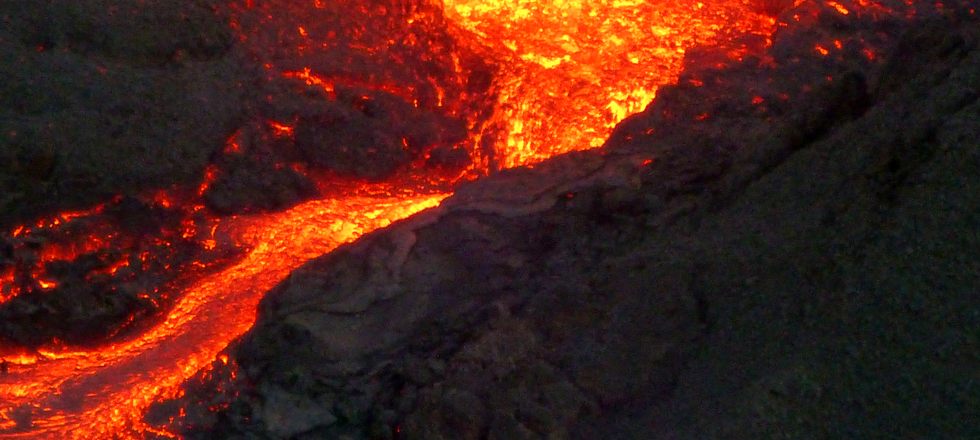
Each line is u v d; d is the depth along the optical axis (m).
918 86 3.77
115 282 5.75
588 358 3.50
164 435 4.08
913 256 3.12
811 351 3.04
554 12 7.94
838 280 3.20
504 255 4.30
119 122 6.09
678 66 7.51
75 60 6.17
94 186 5.90
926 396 2.82
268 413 3.95
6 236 5.65
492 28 7.85
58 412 4.72
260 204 6.29
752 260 3.48
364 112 6.84
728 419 2.95
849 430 2.84
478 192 4.56
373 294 4.22
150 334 5.53
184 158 6.18
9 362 5.45
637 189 4.41
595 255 4.16
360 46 7.03
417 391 3.81
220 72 6.52
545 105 7.33
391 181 6.75
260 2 6.86
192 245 6.01
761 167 4.11
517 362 3.62
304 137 6.58
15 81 5.95
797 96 5.93
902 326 2.99
